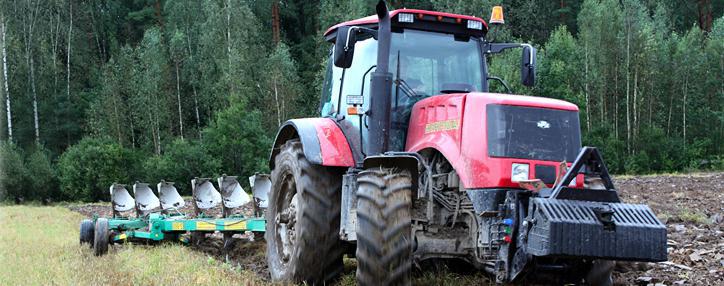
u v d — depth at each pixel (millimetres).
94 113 52375
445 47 6879
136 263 8430
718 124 51219
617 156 45156
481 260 5805
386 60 6211
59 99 55938
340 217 6691
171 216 10625
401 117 6605
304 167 6781
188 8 56781
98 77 60094
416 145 6348
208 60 51156
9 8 52750
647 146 47438
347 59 6109
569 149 5879
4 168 42125
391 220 5438
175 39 52906
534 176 5691
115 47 64125
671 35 55219
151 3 70062
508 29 51094
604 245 5082
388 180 5578
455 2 51281
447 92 6551
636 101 50062
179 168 41938
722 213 13234
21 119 54500
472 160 5719
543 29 64438
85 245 10562
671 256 7984
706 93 52469
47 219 20344
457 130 5922
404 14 6660
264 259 8773
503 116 5758
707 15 62750
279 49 51719
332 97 7438
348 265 7797
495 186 5613
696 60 51844
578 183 5723
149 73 50719
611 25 50250
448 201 6055
